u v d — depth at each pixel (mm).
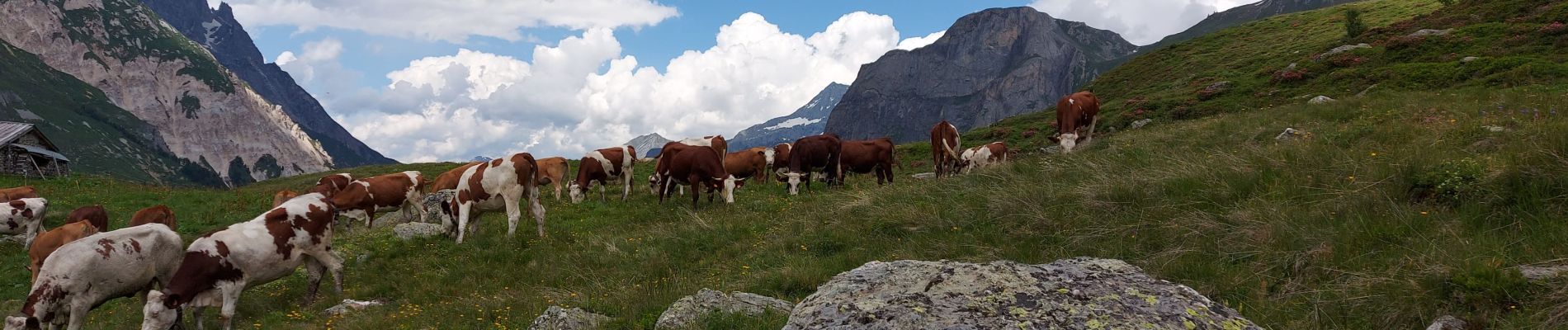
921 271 5535
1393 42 38938
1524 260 6172
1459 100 18375
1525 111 13391
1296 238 7566
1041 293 4727
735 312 6914
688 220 15133
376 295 12391
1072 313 4426
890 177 21719
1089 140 21766
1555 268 5629
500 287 12070
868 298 4812
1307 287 6684
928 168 31188
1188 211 9375
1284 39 54938
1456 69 30734
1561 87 18797
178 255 10922
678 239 13133
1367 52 38906
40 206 17750
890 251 10625
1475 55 33375
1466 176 8086
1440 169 8352
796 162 20078
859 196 14492
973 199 12312
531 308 9445
